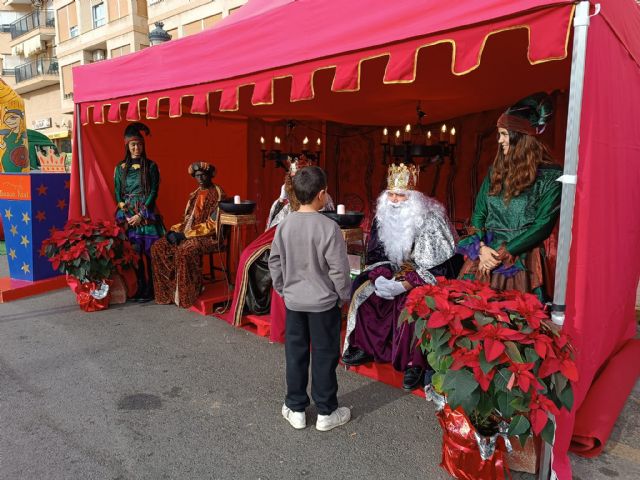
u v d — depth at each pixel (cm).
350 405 317
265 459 259
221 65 379
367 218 721
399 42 271
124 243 529
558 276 224
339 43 296
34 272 601
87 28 2838
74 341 430
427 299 222
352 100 567
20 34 3803
